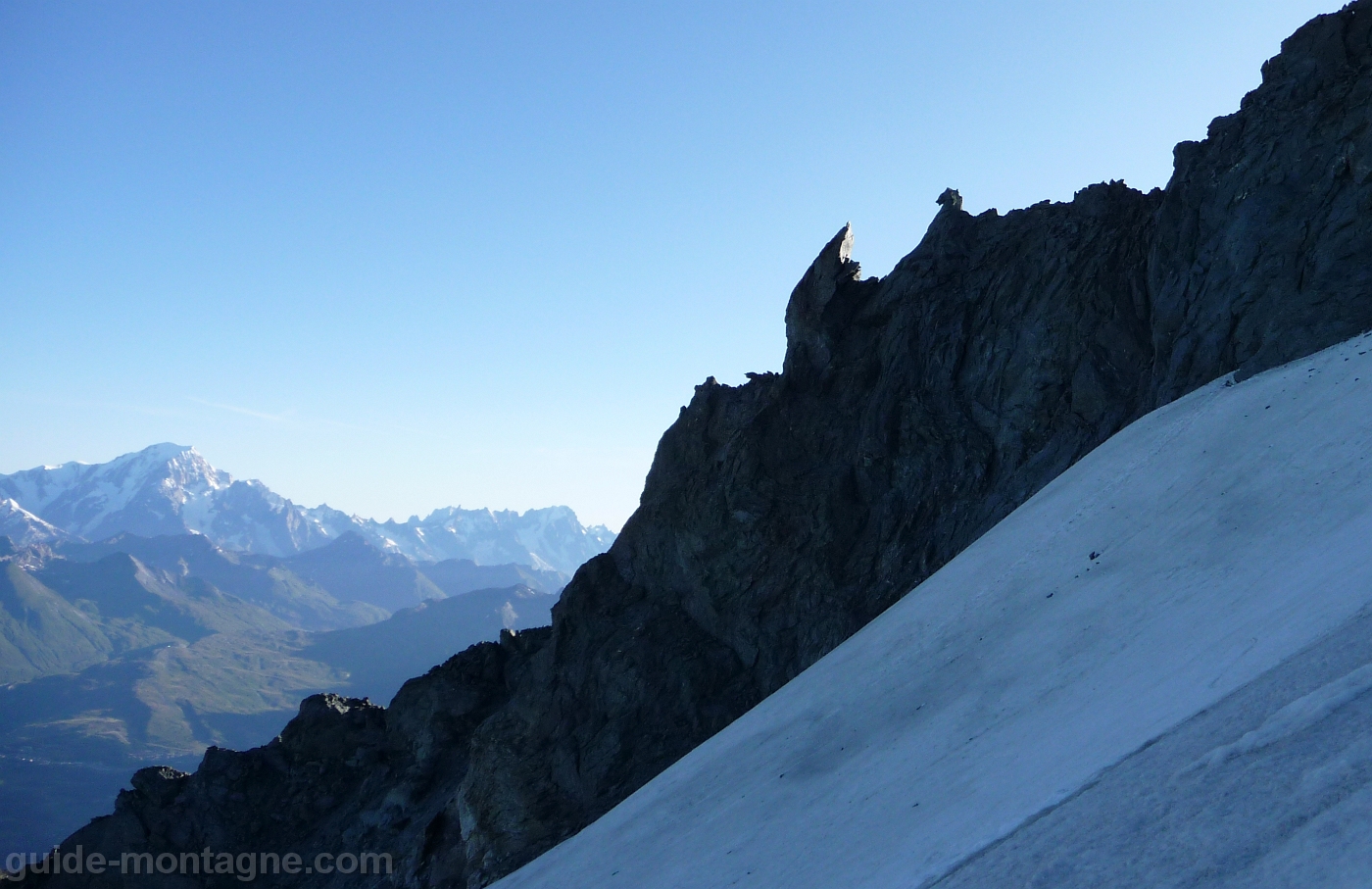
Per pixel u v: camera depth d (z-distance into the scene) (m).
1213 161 40.84
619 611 52.28
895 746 22.84
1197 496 24.84
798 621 45.66
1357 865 6.55
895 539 45.66
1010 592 28.59
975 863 11.31
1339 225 34.28
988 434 46.16
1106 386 42.62
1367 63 37.50
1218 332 36.75
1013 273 48.84
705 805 29.25
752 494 49.91
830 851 18.00
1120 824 9.69
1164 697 13.76
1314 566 15.55
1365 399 22.70
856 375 52.09
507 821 46.69
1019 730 17.81
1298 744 9.00
